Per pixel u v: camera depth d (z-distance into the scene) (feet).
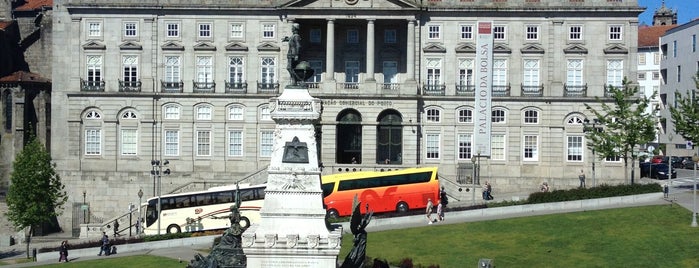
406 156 335.67
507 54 338.54
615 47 335.88
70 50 344.08
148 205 272.31
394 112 337.11
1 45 372.58
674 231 224.53
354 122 337.11
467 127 338.75
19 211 291.79
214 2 340.18
